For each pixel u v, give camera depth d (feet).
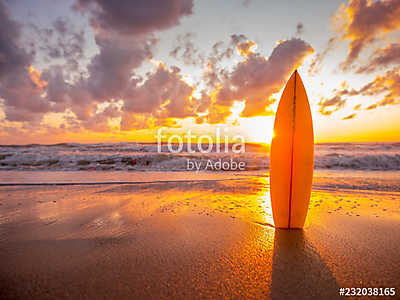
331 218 8.55
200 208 10.02
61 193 13.17
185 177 20.67
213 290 4.24
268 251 5.86
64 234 7.04
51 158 31.42
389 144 66.18
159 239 6.64
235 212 9.41
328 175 21.77
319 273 4.84
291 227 7.45
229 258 5.49
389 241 6.50
